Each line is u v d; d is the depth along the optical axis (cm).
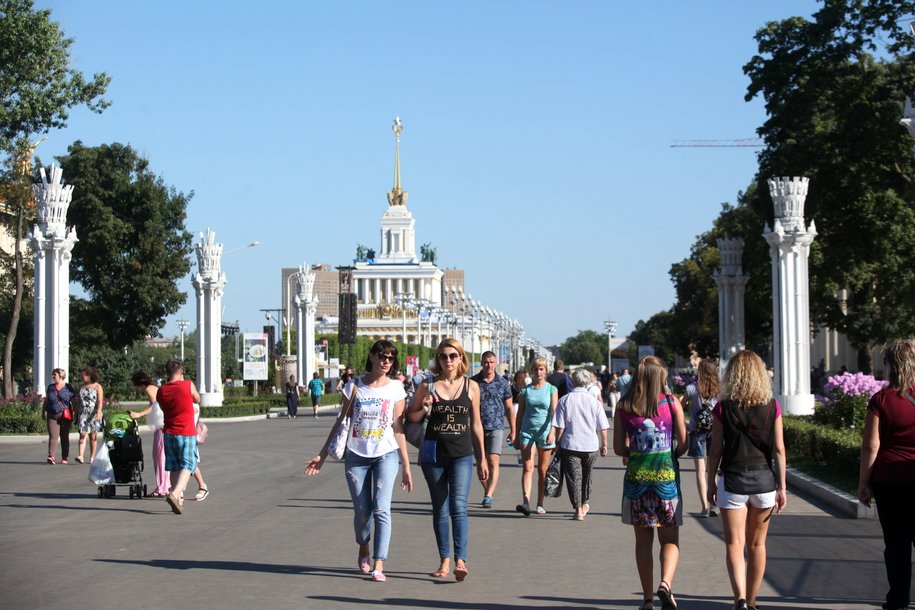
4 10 4184
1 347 7275
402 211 19512
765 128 4816
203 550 1345
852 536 1475
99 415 2756
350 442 1175
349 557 1298
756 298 5778
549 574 1194
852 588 1112
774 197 4000
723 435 961
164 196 7769
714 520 1669
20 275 5800
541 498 1748
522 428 1745
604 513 1758
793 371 3934
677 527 984
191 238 7962
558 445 1689
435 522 1177
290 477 2347
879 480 965
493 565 1253
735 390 958
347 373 4103
